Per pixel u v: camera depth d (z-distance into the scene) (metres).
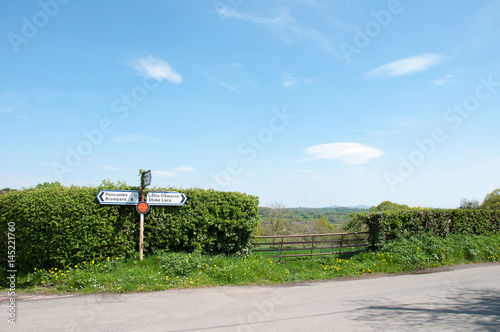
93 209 8.95
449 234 14.02
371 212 13.01
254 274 9.48
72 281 8.23
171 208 10.02
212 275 9.17
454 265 11.89
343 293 8.06
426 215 13.59
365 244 12.76
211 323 5.74
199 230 10.27
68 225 8.65
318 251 13.00
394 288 8.55
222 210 10.55
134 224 9.66
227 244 10.84
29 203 8.57
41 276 8.59
